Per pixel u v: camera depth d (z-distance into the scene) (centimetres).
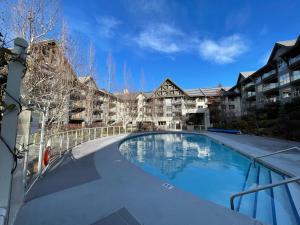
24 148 337
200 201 381
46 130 859
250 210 504
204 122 3522
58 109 1026
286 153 976
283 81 2648
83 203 371
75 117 2594
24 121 362
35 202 374
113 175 559
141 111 3916
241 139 1669
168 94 4556
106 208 351
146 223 300
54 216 322
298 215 444
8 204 173
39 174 517
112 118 3441
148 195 411
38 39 826
